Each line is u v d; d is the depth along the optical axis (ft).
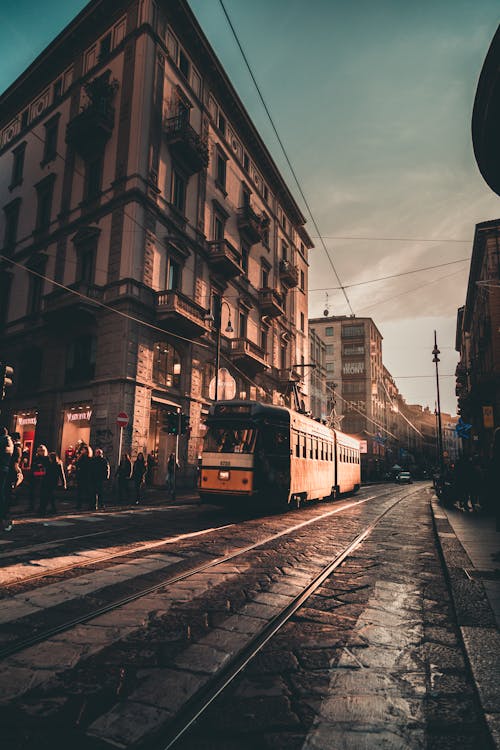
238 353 80.53
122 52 66.54
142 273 60.70
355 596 15.11
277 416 39.55
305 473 44.88
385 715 8.04
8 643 10.84
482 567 17.99
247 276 91.30
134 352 58.70
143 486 55.52
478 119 22.21
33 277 74.64
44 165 77.41
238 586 15.89
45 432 65.57
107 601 14.08
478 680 8.96
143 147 62.18
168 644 10.93
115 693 8.62
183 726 7.58
